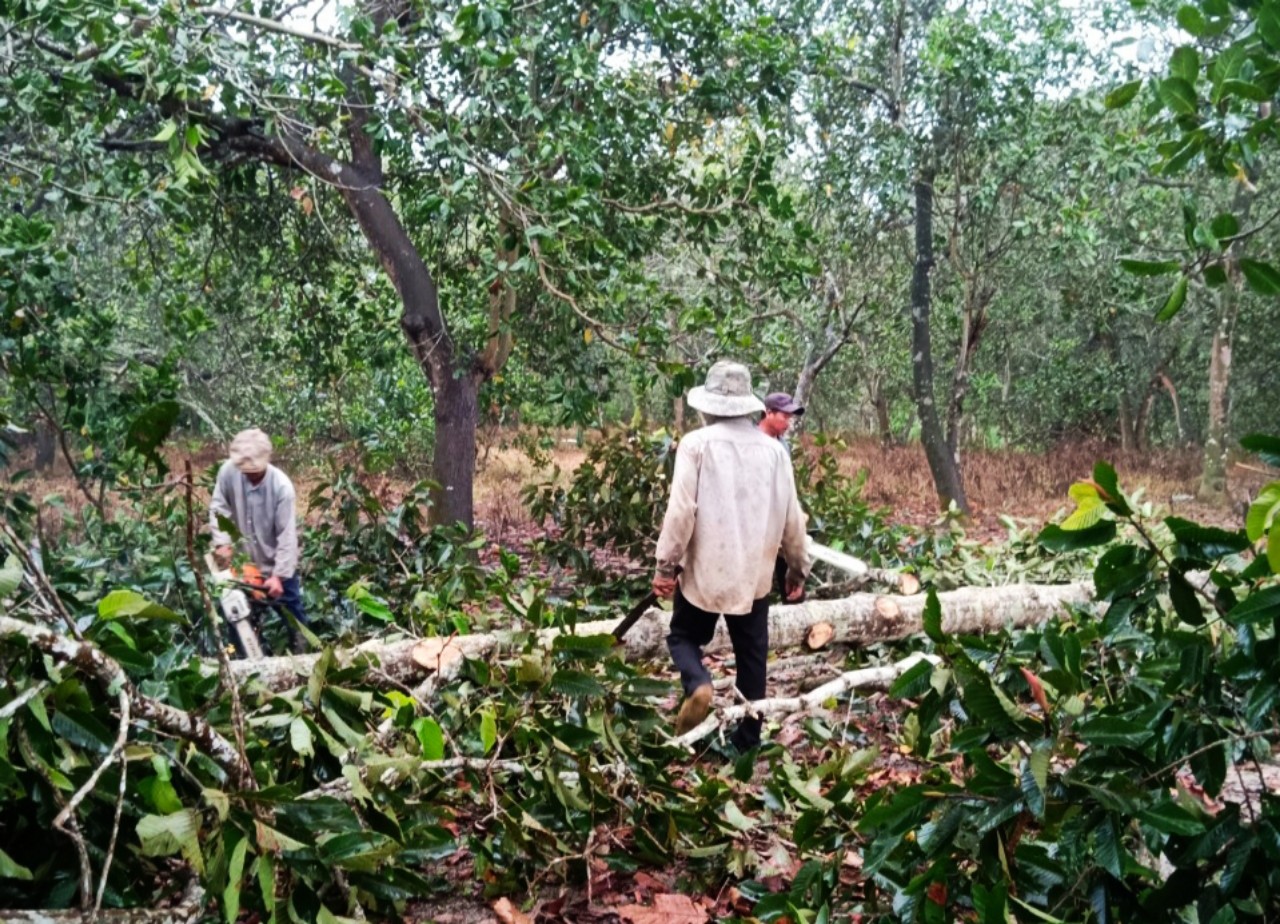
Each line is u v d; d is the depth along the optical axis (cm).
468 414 1062
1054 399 2384
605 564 857
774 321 1059
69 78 646
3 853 213
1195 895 226
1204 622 238
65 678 227
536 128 862
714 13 887
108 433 678
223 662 248
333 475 731
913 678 268
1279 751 450
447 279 1103
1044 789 214
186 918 226
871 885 285
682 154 963
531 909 322
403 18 905
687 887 337
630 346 744
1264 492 187
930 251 1562
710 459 427
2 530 228
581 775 333
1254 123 276
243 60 712
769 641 523
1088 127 1289
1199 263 259
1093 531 237
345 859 243
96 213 851
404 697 336
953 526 727
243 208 1112
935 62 1295
